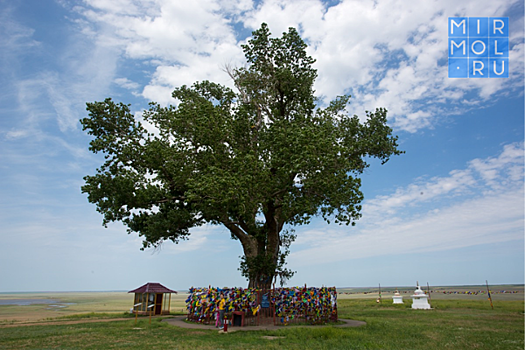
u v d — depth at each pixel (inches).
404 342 557.6
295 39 1089.4
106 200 984.9
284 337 614.5
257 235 1051.3
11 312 1894.7
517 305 1462.8
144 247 1053.2
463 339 583.8
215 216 1029.8
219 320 768.3
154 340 575.8
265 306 856.9
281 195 939.3
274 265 980.6
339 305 1752.0
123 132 1035.3
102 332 672.4
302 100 1127.6
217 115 944.9
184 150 994.1
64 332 669.9
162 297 1122.0
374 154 1170.0
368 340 577.0
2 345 532.1
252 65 1122.7
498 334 640.4
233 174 839.7
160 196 1010.1
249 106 1131.9
